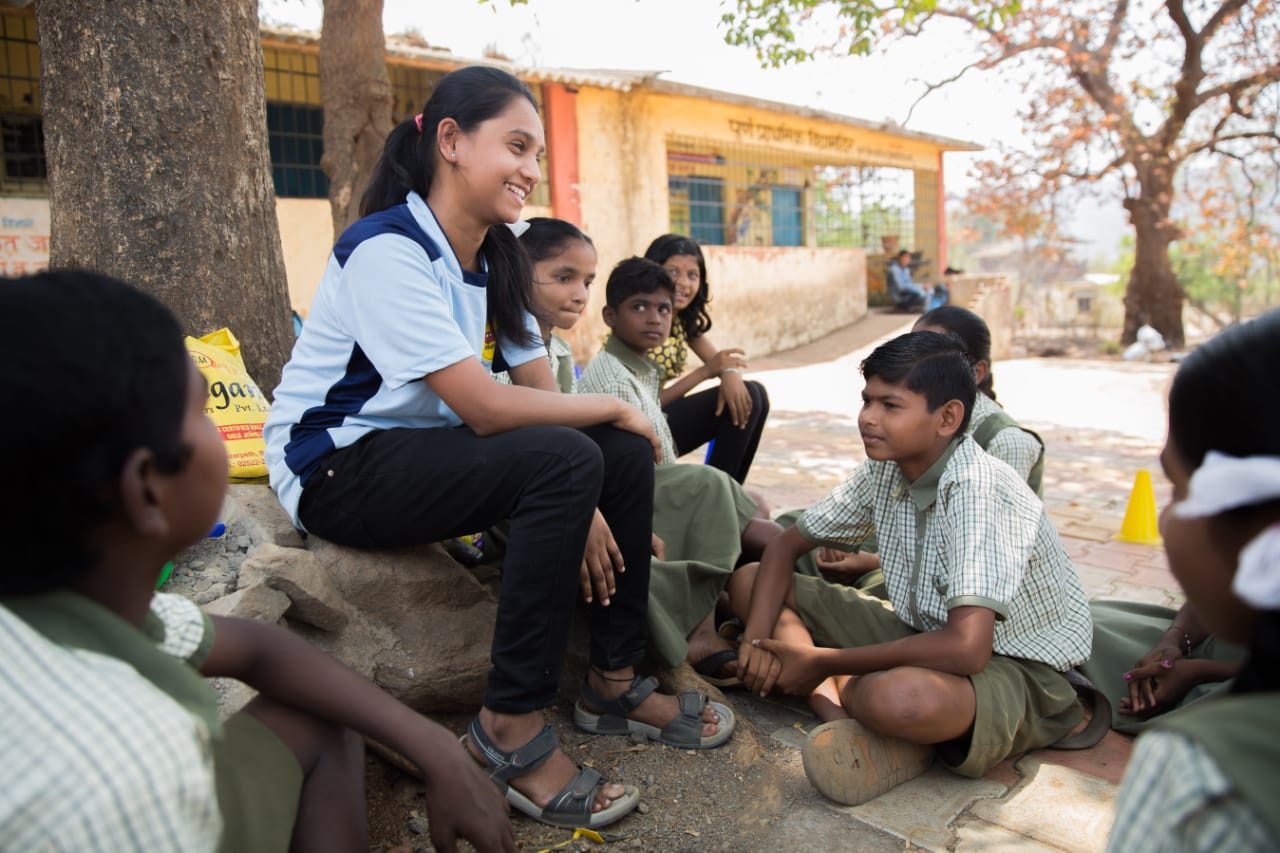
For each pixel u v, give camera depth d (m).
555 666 1.96
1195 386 0.94
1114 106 15.41
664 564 2.61
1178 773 0.83
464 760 1.44
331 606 2.05
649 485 2.22
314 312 2.15
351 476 2.06
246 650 1.36
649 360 3.62
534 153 2.16
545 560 1.91
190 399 1.01
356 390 2.09
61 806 0.83
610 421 2.18
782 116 13.81
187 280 2.87
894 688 2.10
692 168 13.37
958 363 2.28
